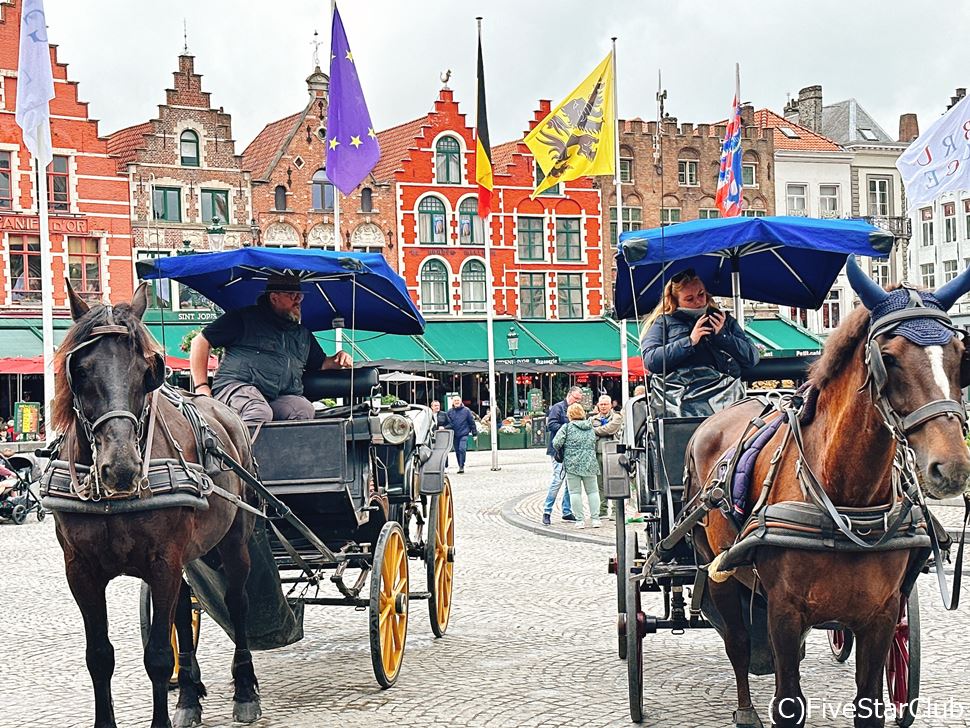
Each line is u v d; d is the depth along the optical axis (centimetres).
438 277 4091
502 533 1578
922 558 498
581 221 4312
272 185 3791
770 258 784
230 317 809
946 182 1784
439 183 4081
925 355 415
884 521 469
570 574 1179
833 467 470
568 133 1900
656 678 724
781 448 504
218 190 3672
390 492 819
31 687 737
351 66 1838
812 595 479
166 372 570
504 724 623
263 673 766
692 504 586
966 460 396
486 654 803
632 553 664
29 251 3391
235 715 646
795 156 4672
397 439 730
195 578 677
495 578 1159
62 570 1291
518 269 4200
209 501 607
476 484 2436
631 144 4431
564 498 1638
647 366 715
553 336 4109
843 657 741
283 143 3825
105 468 505
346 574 1162
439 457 867
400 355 3712
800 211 4697
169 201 3609
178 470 566
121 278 3522
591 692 688
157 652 551
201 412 648
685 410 711
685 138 4525
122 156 3625
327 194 3897
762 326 4188
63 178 3450
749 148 4597
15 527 1784
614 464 679
